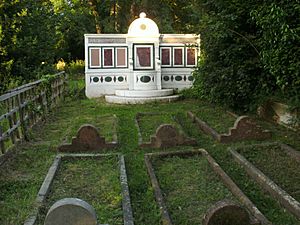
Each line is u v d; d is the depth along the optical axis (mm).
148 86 16016
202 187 5852
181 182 6078
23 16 13922
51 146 8008
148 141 8422
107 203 5215
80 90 17062
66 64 29531
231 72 10617
